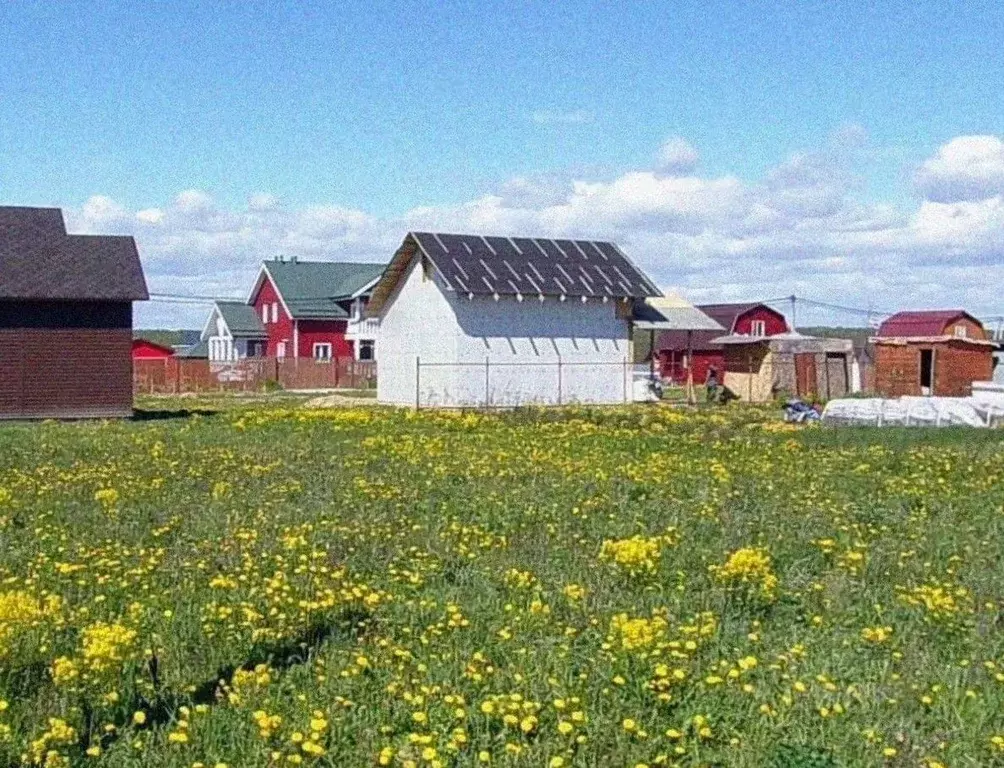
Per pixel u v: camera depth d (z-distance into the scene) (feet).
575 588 32.86
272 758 21.81
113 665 25.20
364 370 218.38
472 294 134.10
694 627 29.01
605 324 146.20
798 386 155.43
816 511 47.34
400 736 23.07
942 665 27.32
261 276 252.42
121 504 50.14
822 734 23.02
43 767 21.65
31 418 112.57
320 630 30.19
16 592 31.63
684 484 55.83
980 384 122.42
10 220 121.29
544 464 64.95
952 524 45.21
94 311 115.03
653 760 22.03
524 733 22.98
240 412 120.16
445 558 38.60
